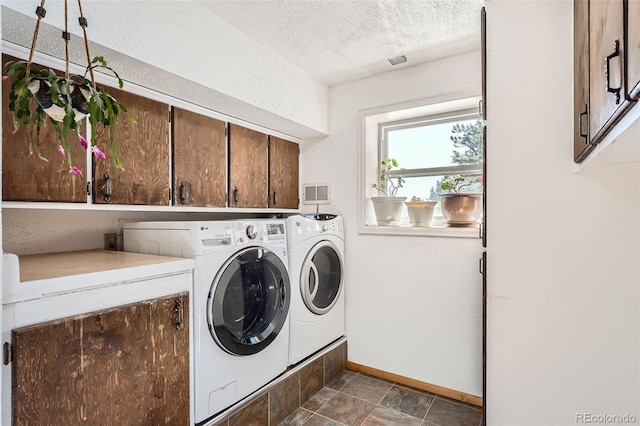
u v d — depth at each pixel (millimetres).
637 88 560
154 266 1358
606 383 1277
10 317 976
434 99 2336
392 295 2510
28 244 1688
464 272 2248
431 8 1734
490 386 1449
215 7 1710
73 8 1252
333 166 2781
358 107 2654
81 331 1120
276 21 1836
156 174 1791
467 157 2479
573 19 1297
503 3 1446
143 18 1463
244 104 1999
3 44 1273
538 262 1372
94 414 1146
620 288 1262
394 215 2578
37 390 1019
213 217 2566
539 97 1375
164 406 1363
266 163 2535
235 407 1700
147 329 1312
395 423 1968
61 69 1435
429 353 2359
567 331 1329
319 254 2449
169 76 1605
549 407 1355
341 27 1900
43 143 1377
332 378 2502
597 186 1288
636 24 560
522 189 1398
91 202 1534
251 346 1790
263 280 1991
